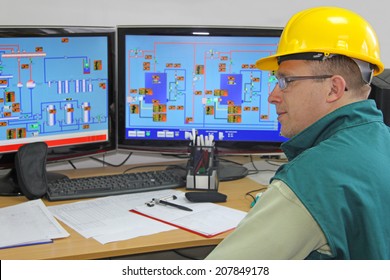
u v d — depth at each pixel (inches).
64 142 75.2
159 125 79.2
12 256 50.9
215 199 66.7
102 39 76.0
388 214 40.7
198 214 62.2
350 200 39.6
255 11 89.7
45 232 55.7
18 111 70.7
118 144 79.8
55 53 72.5
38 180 67.0
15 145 71.1
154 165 84.6
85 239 55.1
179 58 77.5
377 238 39.6
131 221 59.9
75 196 67.1
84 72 75.3
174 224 59.2
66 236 55.3
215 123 79.2
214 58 77.5
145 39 76.9
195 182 71.2
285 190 40.2
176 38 76.9
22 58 70.0
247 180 77.3
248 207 65.4
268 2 89.9
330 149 41.6
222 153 79.7
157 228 58.2
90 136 77.4
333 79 44.1
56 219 60.2
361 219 39.7
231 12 88.7
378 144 42.6
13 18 77.9
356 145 41.8
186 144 79.5
